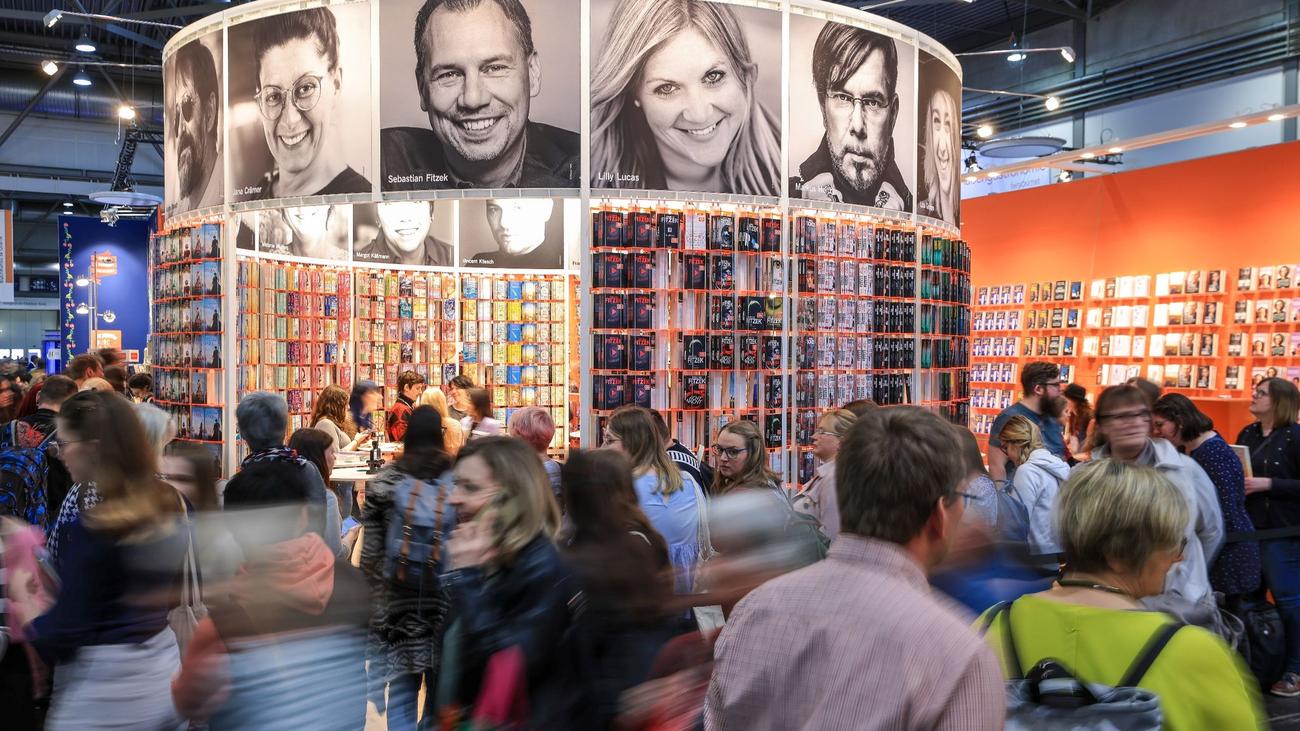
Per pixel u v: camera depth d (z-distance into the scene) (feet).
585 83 20.21
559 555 6.75
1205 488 11.61
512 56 20.25
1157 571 5.43
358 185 20.98
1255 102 46.01
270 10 21.89
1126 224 39.42
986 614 5.52
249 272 26.89
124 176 59.88
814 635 4.37
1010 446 13.56
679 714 6.52
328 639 5.79
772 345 21.90
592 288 20.90
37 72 65.36
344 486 22.16
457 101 20.42
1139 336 38.47
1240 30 45.62
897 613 4.27
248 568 5.68
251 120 22.25
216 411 23.67
